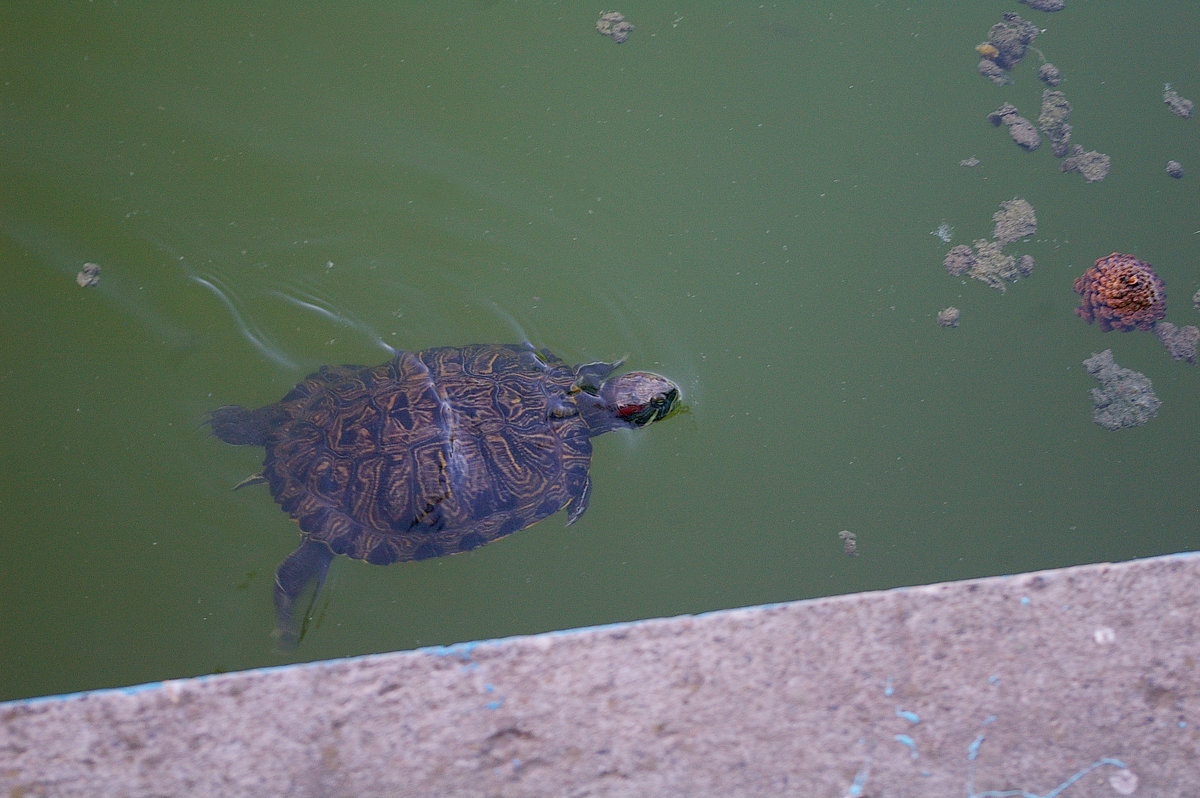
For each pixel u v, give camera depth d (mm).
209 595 1546
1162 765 1309
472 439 1552
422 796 1220
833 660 1326
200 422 1586
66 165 1651
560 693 1295
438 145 1705
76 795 1184
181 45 1704
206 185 1666
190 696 1247
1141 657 1330
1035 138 1714
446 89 1723
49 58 1683
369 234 1676
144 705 1236
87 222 1638
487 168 1704
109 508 1560
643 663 1322
